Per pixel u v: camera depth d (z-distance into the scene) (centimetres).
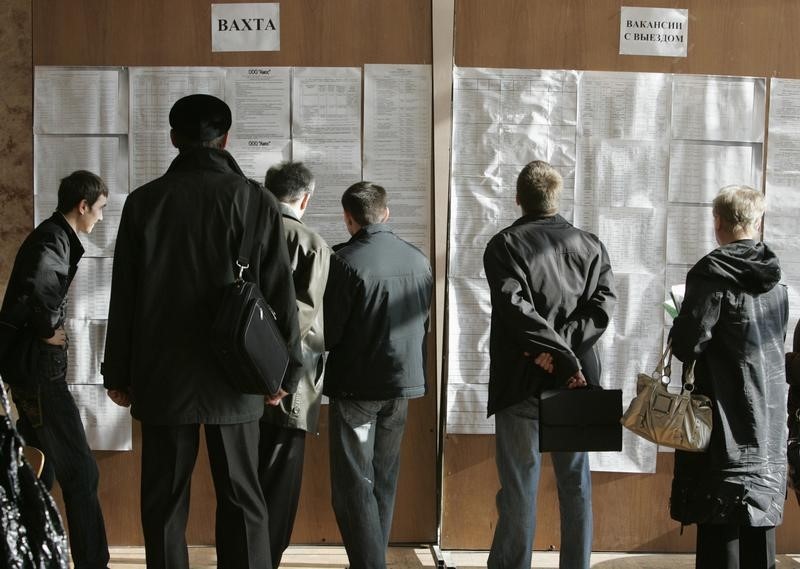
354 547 577
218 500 472
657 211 675
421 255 599
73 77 662
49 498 406
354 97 664
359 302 573
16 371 561
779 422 519
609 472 682
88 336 672
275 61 662
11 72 674
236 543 465
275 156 666
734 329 507
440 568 634
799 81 674
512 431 561
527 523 562
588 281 558
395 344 576
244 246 462
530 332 523
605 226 675
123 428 674
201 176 470
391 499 611
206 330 458
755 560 531
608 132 670
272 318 459
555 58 665
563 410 535
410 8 661
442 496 677
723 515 504
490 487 678
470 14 660
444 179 698
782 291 531
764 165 678
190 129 478
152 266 459
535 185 563
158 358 455
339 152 665
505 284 538
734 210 525
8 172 674
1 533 393
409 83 664
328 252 568
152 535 460
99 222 669
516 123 666
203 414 455
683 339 505
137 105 663
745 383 507
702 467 514
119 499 677
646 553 686
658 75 669
